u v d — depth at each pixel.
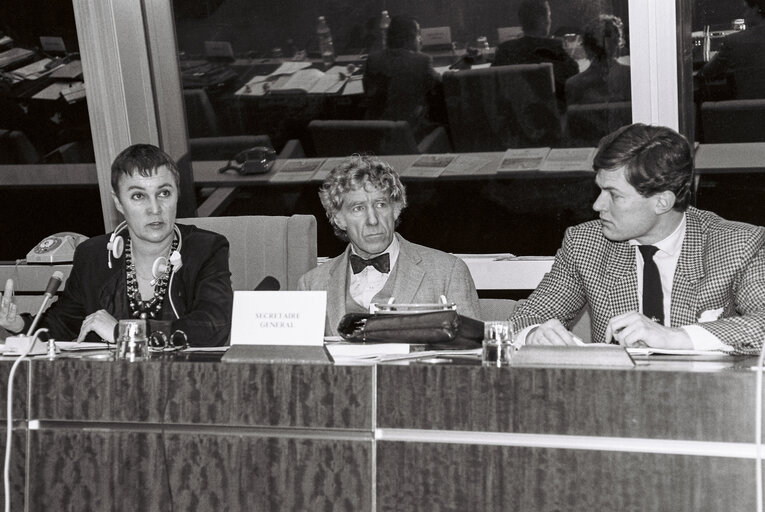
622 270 2.27
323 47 3.51
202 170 3.78
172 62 3.69
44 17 3.68
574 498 1.50
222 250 2.48
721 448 1.44
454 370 1.55
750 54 3.11
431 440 1.57
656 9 3.13
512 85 3.38
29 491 1.77
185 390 1.69
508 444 1.53
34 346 1.94
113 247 2.38
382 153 3.57
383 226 2.43
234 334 1.74
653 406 1.46
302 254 2.81
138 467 1.71
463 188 3.53
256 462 1.65
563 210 3.46
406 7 3.40
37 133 3.82
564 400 1.50
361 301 2.50
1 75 3.77
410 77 3.47
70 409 1.75
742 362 1.60
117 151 3.74
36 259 3.62
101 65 3.66
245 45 3.59
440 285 2.47
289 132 3.64
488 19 3.34
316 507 1.62
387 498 1.59
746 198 3.22
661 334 1.85
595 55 3.28
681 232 2.22
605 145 2.13
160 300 2.41
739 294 2.12
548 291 2.37
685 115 3.22
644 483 1.47
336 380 1.61
